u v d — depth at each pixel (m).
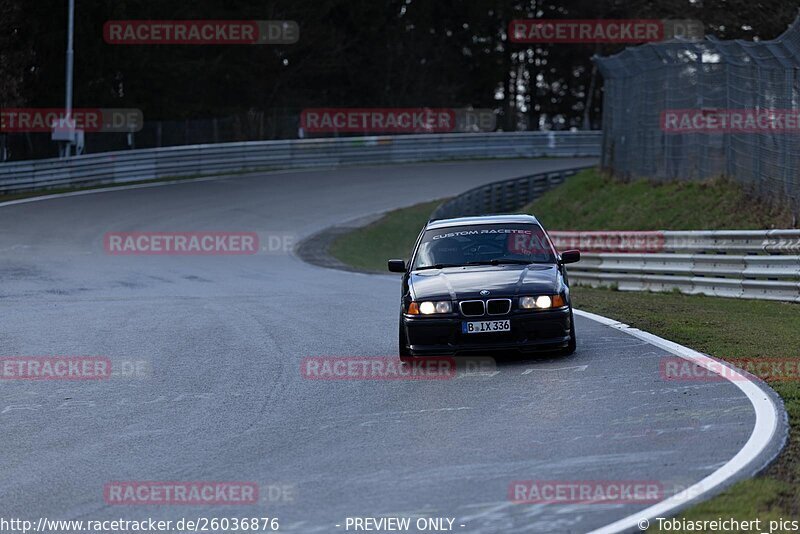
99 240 96.50
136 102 175.50
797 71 61.09
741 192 71.88
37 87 154.00
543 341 33.78
